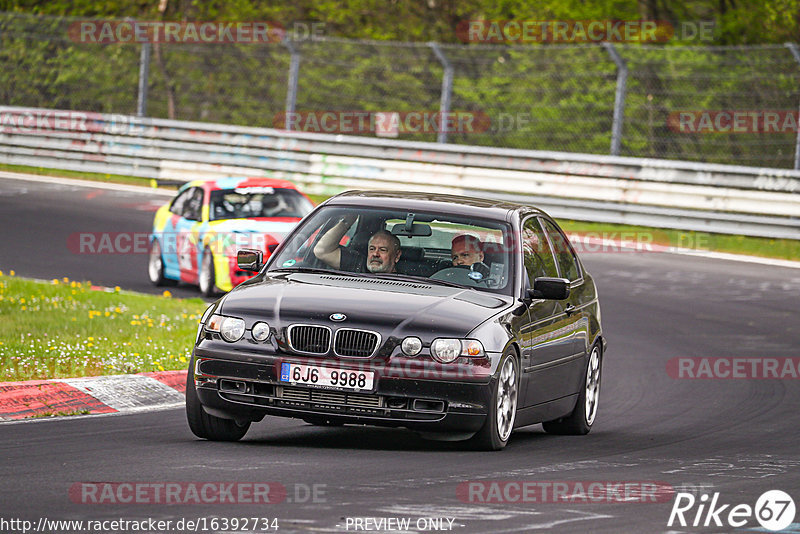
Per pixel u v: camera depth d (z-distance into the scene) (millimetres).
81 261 63656
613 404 37562
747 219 73125
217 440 27250
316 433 29562
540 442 29734
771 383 41562
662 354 46469
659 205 76625
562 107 100188
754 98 98500
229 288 54469
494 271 28453
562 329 30000
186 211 58250
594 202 78000
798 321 53844
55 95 113625
